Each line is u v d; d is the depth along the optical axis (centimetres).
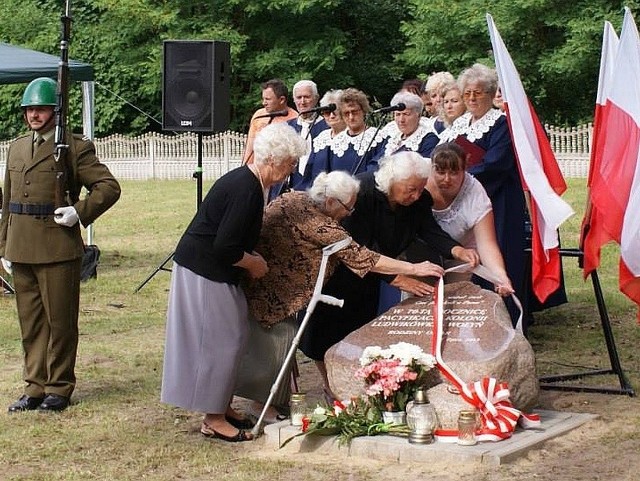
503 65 764
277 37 3581
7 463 682
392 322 724
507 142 851
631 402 791
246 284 716
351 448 675
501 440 672
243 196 673
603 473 633
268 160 676
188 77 1207
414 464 654
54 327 791
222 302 688
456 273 756
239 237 675
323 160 951
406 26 3338
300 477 639
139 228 1998
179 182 3100
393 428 683
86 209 788
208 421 716
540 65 3212
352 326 771
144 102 3875
